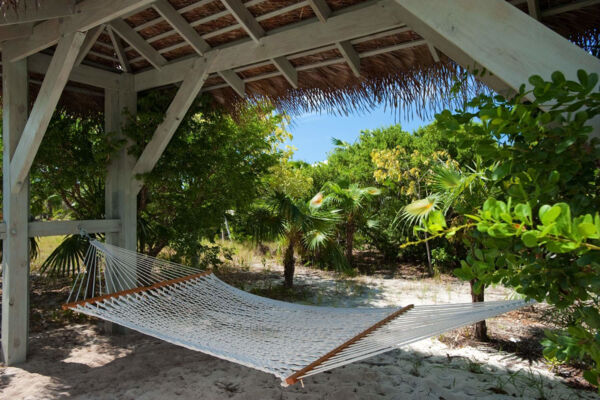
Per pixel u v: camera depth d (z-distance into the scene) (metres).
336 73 3.62
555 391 3.12
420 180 8.52
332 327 2.71
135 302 3.20
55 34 3.19
